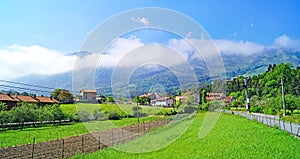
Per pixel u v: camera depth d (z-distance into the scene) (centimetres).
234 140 2273
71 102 6147
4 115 4981
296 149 1784
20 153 2133
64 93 6203
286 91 8550
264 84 9350
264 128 3316
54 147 2345
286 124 2922
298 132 2462
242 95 9506
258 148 1828
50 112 5616
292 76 8838
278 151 1714
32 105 5875
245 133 2795
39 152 2134
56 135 3747
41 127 5025
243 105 9019
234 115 6512
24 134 3944
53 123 5650
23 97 7612
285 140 2222
